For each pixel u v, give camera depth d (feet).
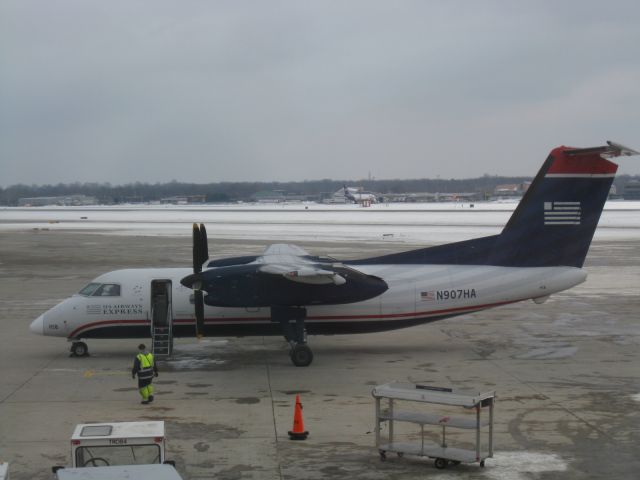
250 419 54.24
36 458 45.80
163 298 75.15
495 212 494.59
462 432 50.75
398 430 51.42
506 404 57.82
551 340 84.69
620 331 90.27
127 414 55.47
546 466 44.47
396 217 427.74
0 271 157.99
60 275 150.82
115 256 189.67
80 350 76.95
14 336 88.33
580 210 76.48
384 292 73.31
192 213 549.95
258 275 70.33
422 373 68.59
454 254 77.15
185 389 63.05
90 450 37.81
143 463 38.14
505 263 76.69
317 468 44.34
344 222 369.30
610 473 43.34
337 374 68.44
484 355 76.64
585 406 57.26
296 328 72.33
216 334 75.25
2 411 56.29
